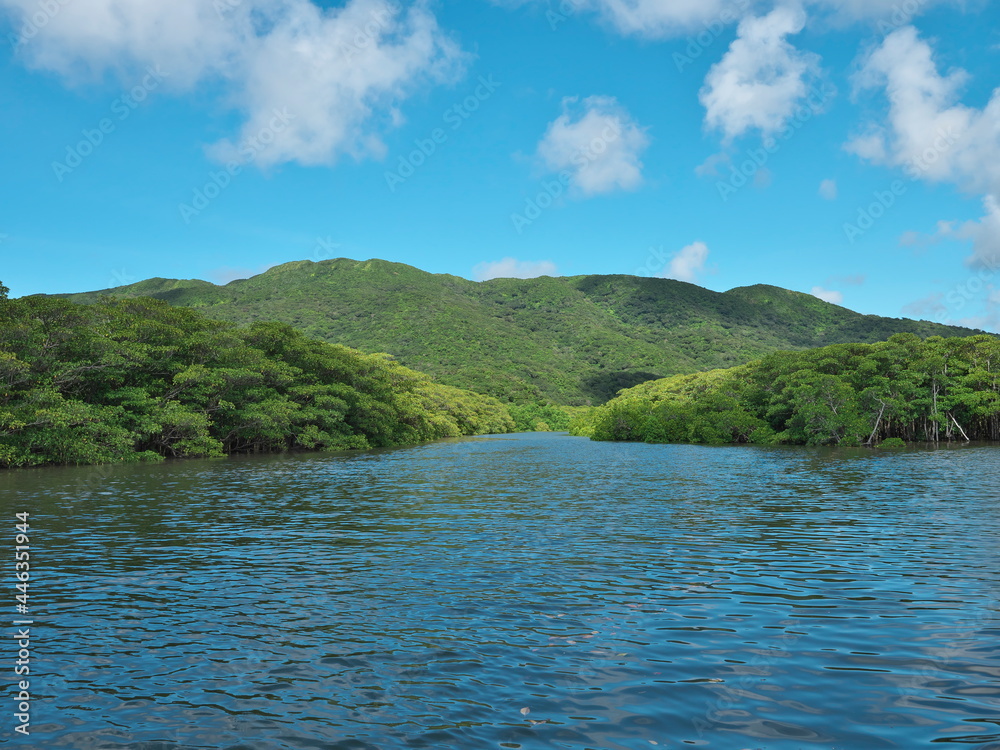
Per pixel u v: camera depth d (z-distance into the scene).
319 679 8.48
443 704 7.70
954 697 7.79
